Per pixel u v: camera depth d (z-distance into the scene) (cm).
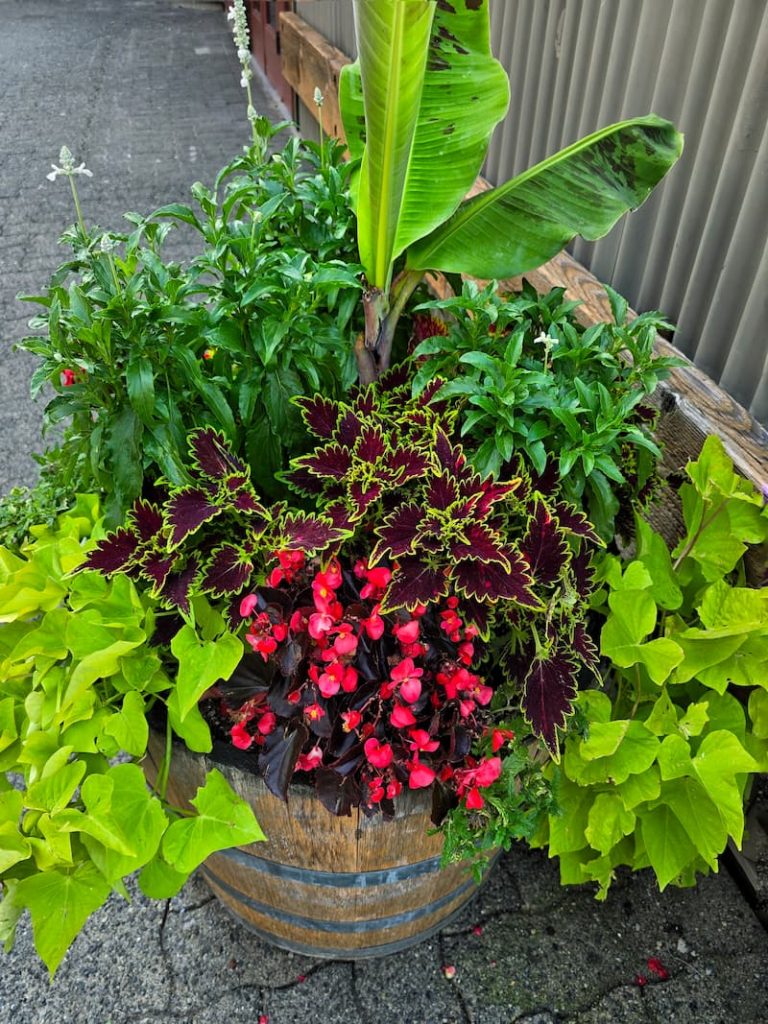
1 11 1279
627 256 233
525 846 219
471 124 165
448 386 157
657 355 209
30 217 562
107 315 151
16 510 198
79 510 174
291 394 172
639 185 173
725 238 197
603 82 236
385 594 132
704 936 201
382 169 147
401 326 225
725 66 186
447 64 160
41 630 145
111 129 736
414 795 140
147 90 855
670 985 192
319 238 204
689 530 180
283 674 132
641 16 211
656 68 212
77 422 171
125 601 146
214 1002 188
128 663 143
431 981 192
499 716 149
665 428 201
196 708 139
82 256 163
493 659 155
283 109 766
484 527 139
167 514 145
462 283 188
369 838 147
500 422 157
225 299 167
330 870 155
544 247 178
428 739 128
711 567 176
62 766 133
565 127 258
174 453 159
